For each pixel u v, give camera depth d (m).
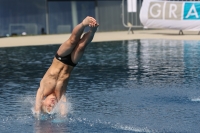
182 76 28.31
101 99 22.27
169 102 21.47
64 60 19.23
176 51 41.66
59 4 73.06
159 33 66.38
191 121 18.14
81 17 75.06
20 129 17.28
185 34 62.75
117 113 19.55
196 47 44.84
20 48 46.84
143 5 60.44
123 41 53.38
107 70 31.11
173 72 29.83
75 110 20.08
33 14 71.12
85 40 18.70
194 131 16.78
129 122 18.12
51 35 68.06
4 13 69.38
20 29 70.44
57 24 73.12
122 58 37.28
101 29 76.31
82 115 19.23
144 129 17.12
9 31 69.81
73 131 16.92
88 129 17.17
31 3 71.00
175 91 23.88
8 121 18.44
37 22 71.44
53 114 19.48
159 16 59.12
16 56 39.72
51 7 72.38
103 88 24.94
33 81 27.44
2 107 20.84
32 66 33.47
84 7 75.12
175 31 71.00
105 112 19.73
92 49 44.78
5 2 69.50
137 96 22.84
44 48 46.41
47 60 36.62
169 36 59.53
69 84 26.31
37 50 44.50
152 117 18.86
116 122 18.12
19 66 33.62
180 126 17.45
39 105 19.53
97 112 19.77
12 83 26.89
